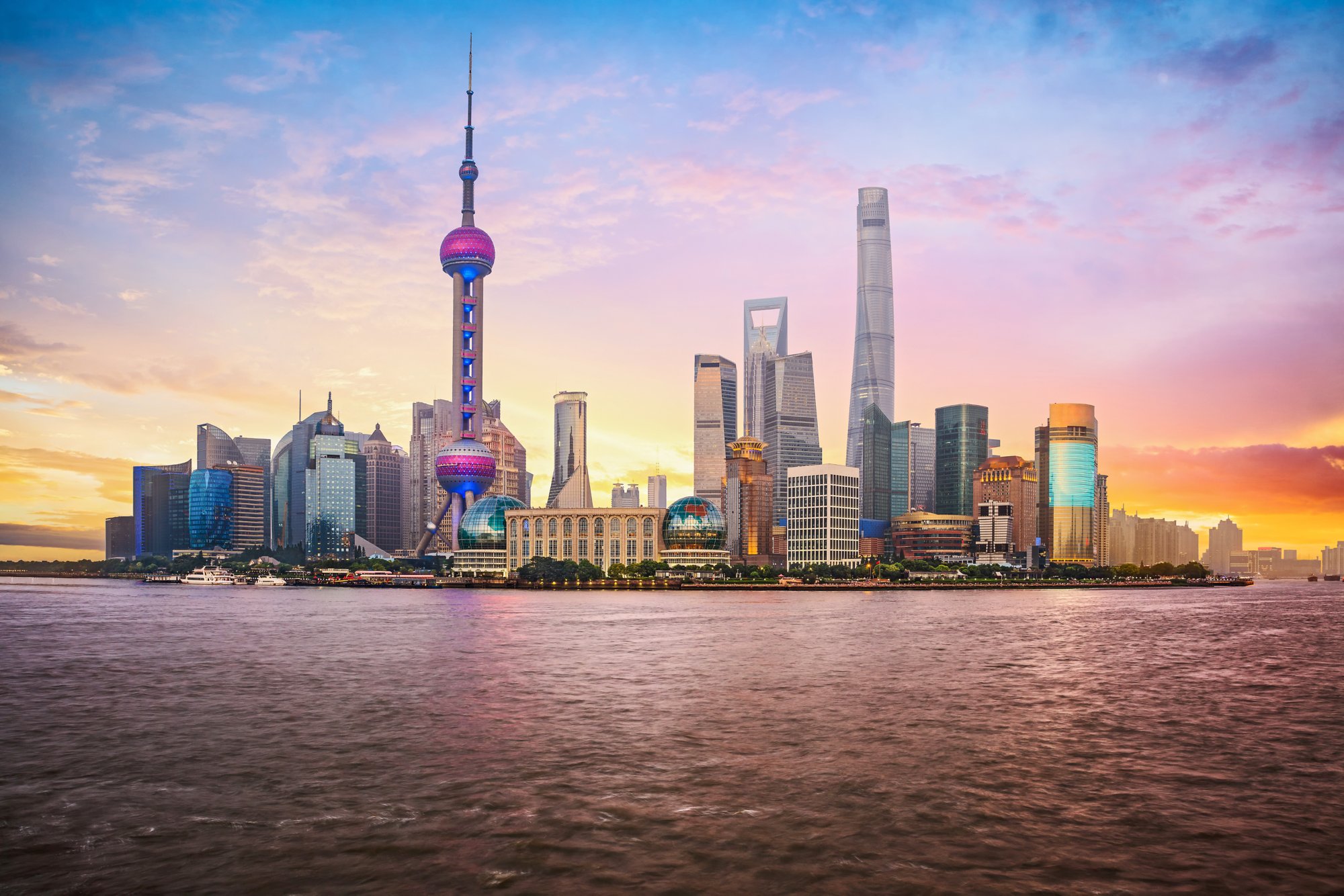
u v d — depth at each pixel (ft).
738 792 205.87
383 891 152.25
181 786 211.82
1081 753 244.63
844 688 352.08
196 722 286.05
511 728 273.95
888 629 635.66
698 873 159.84
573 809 193.36
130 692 348.59
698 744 252.01
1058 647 518.37
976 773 222.69
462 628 642.22
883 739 259.80
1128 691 351.87
